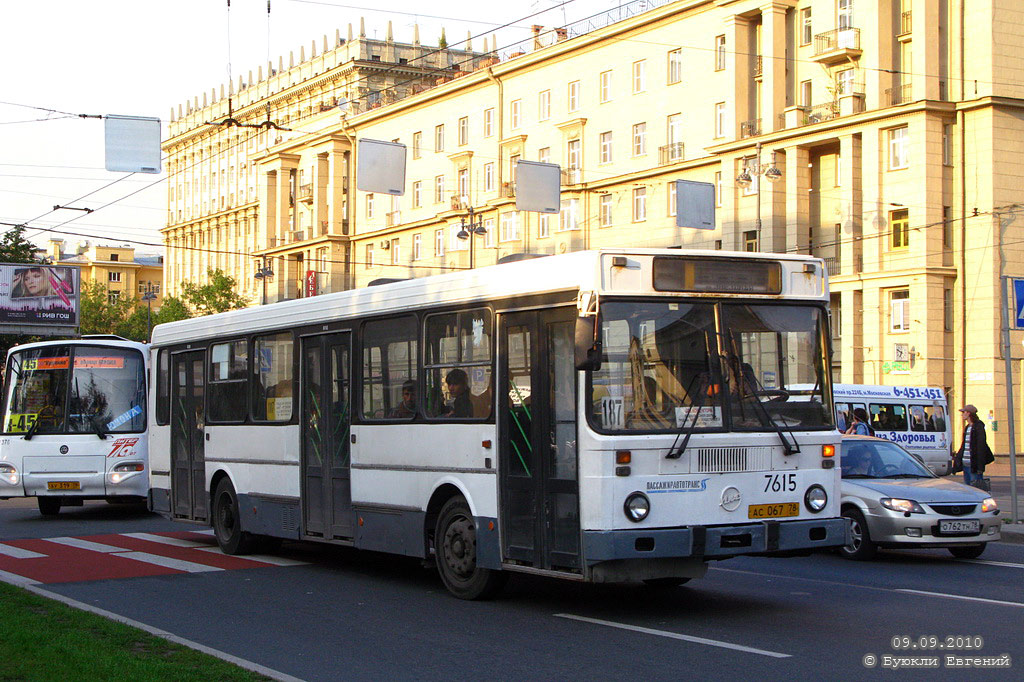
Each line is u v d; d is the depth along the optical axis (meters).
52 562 14.84
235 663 8.05
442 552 11.62
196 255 102.44
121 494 21.73
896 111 45.19
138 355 22.34
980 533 14.58
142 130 19.88
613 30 56.03
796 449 10.28
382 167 20.86
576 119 57.78
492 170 63.00
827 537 10.31
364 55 80.38
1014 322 18.17
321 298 13.88
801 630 9.65
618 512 9.59
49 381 21.89
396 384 12.41
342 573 13.74
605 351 9.75
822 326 10.67
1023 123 45.31
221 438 15.93
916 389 35.97
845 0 48.03
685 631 9.65
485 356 11.08
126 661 7.82
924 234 44.72
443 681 7.94
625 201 55.94
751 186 50.03
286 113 88.31
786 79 50.16
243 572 13.84
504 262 11.38
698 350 10.09
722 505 9.95
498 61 66.69
